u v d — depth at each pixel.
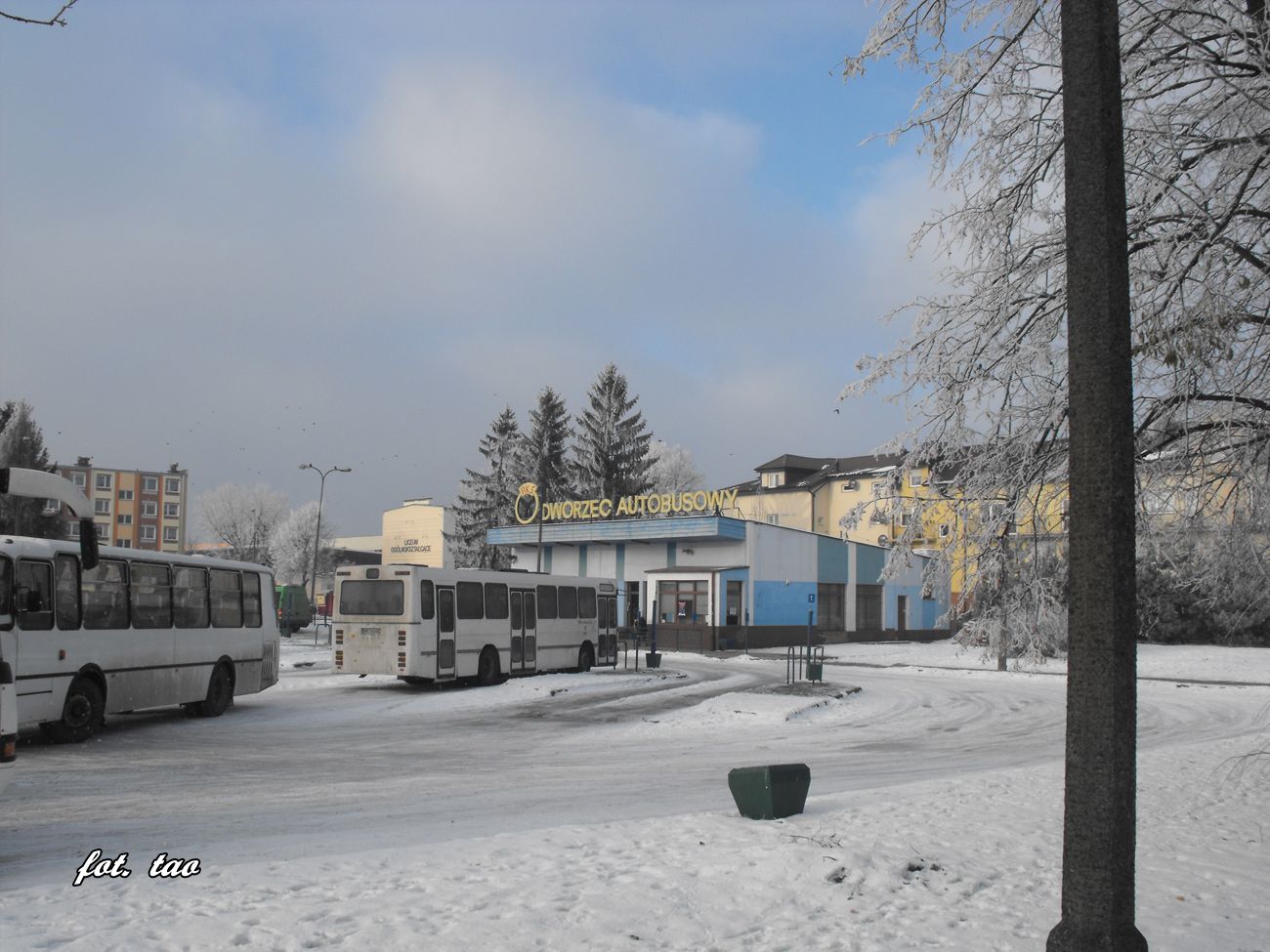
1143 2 9.75
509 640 29.42
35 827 9.84
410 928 5.80
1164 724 22.69
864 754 17.27
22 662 15.40
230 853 8.57
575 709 23.84
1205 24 9.86
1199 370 9.49
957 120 11.45
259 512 114.62
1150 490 10.85
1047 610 11.23
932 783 12.70
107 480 125.94
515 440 87.12
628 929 5.92
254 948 5.42
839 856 7.59
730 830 8.77
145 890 6.66
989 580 11.64
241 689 21.67
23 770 13.62
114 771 13.72
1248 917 6.57
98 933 5.61
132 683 17.92
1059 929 4.70
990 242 11.48
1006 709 25.53
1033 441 11.02
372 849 8.64
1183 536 11.24
